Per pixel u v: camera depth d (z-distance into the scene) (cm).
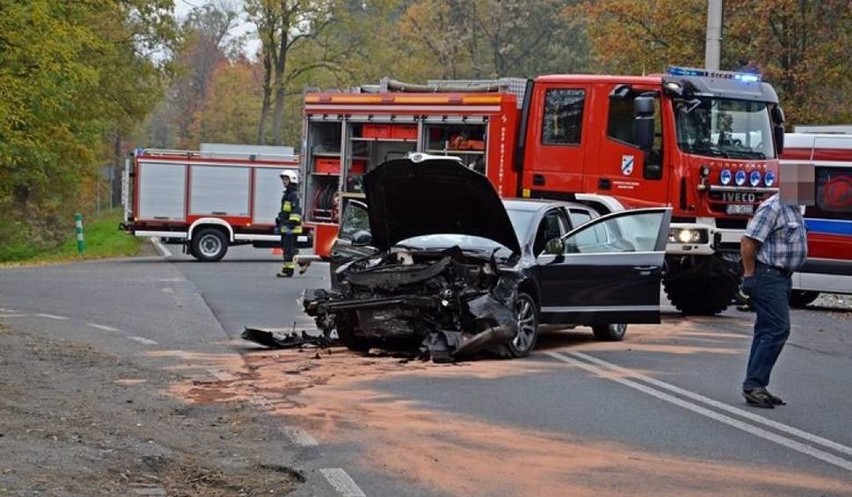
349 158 2355
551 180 2041
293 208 2752
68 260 3825
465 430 1045
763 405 1168
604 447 985
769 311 1160
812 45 3709
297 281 2616
